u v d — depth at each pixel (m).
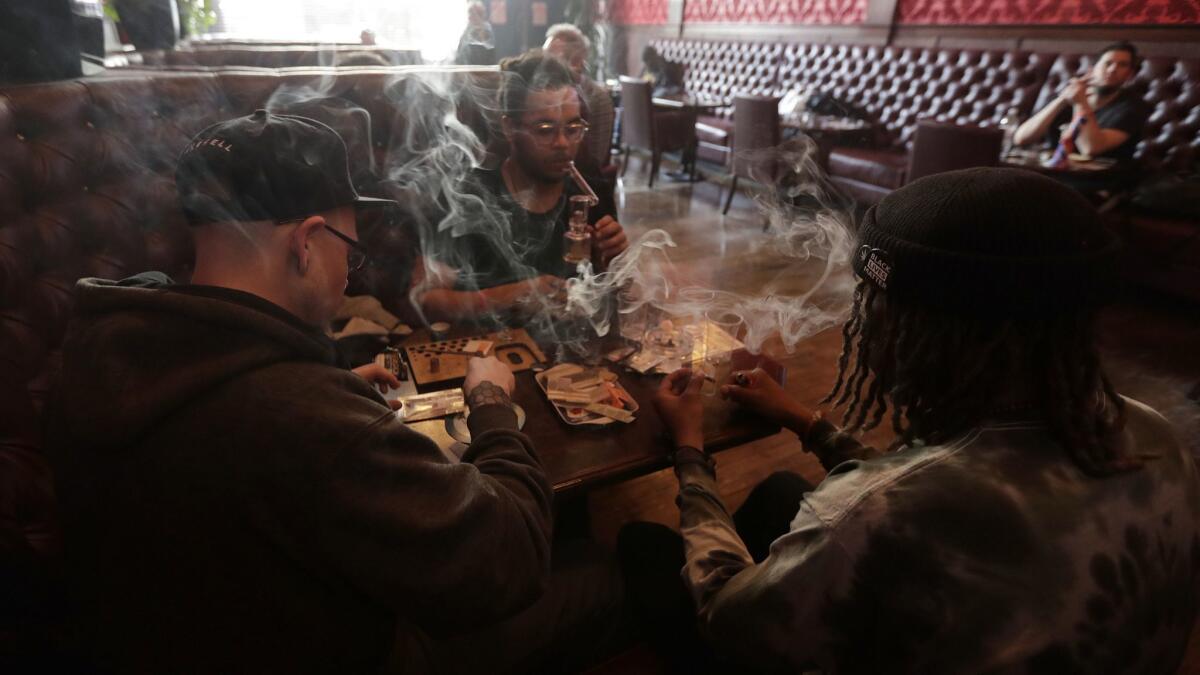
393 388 1.22
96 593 0.66
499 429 0.88
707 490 0.93
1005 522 0.52
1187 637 0.59
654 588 1.08
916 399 0.60
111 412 0.59
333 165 0.72
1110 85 3.33
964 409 0.57
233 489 0.60
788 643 0.61
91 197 1.29
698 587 0.76
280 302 0.71
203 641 0.65
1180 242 3.14
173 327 0.62
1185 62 3.56
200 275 0.69
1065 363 0.54
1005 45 4.40
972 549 0.51
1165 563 0.55
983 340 0.54
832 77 5.51
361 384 0.70
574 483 1.00
